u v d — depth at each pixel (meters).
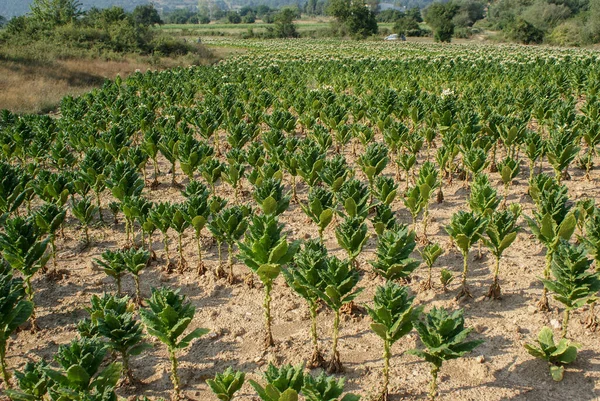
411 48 71.94
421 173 10.91
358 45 81.81
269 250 7.43
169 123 18.09
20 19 62.72
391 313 6.38
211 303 9.46
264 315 9.04
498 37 95.50
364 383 7.33
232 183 12.66
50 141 18.05
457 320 6.31
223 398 6.15
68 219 13.26
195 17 199.50
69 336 8.62
